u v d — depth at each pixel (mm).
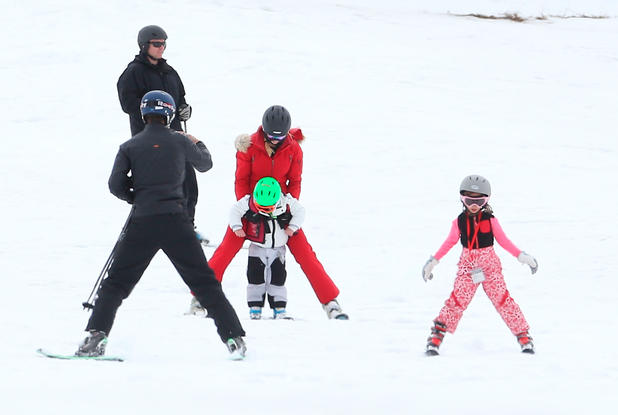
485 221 19156
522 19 129375
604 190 48406
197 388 13719
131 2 109438
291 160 24016
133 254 17531
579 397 13664
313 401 13086
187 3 112938
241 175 24141
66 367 15523
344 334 20922
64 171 52031
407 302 27125
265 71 83562
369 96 76312
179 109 27406
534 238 37188
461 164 54969
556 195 46844
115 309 17391
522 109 75000
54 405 12398
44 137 61562
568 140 63875
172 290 28719
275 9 116562
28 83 77875
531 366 16625
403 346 19531
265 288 24484
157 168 17641
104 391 13359
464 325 22906
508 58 98188
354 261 33750
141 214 17547
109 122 66750
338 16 116375
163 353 17859
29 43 91938
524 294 28047
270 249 24266
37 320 22156
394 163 54969
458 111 72562
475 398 13469
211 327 21422
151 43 27469
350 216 42281
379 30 109938
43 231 38344
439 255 19578
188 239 17672
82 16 102500
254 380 14586
